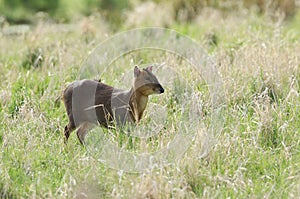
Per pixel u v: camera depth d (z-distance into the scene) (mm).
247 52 18250
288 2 25844
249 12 25672
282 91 15711
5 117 14922
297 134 13852
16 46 22797
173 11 27234
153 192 11273
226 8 26344
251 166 12719
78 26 26156
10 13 35188
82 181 11945
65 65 18828
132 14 27328
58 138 14016
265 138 13703
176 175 11969
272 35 21109
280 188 11766
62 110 15656
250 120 14375
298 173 12258
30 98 16156
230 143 13047
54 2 36875
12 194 11789
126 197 11430
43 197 11539
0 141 14156
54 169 12672
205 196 11414
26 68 19875
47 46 21281
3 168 12586
